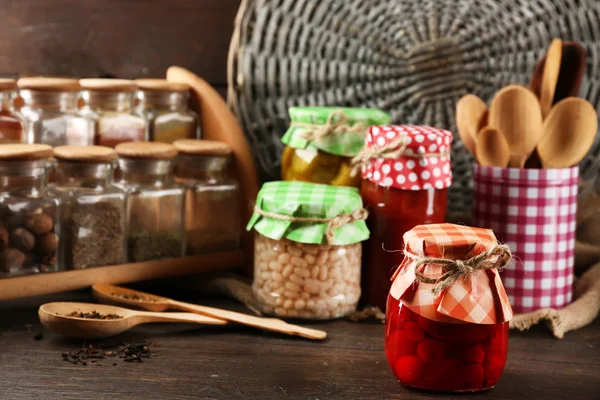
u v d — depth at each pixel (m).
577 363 1.28
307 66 1.51
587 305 1.36
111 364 1.26
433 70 1.49
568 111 1.35
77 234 1.36
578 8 1.49
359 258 1.36
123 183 1.40
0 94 1.39
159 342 1.30
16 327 1.33
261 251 1.35
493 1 1.49
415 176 1.33
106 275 1.37
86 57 1.59
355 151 1.39
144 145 1.40
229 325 1.34
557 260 1.35
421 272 1.20
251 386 1.22
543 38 1.49
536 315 1.34
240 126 1.52
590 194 1.51
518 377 1.25
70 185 1.37
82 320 1.28
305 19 1.50
